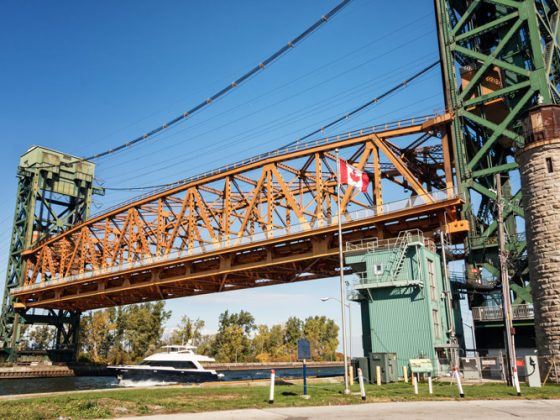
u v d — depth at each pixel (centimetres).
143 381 6125
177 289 7181
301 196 6028
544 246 3091
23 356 9031
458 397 2211
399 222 4778
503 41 4403
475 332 4044
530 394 2288
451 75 4697
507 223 4175
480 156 4353
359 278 4056
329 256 5144
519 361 3244
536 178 3197
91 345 12531
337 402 2089
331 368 13475
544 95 4062
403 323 3769
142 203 7231
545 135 3203
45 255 8869
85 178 10012
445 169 4556
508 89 4259
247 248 5681
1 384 6881
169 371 6084
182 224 7025
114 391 2786
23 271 9212
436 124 4700
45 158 9662
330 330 15675
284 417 1670
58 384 6894
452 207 4341
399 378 3650
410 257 3909
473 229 4288
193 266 6562
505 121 4250
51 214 9638
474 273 4175
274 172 5784
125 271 7038
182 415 1767
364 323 4144
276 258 5591
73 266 9731
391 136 5069
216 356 12988
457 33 4881
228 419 1642
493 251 4150
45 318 9269
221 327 13412
